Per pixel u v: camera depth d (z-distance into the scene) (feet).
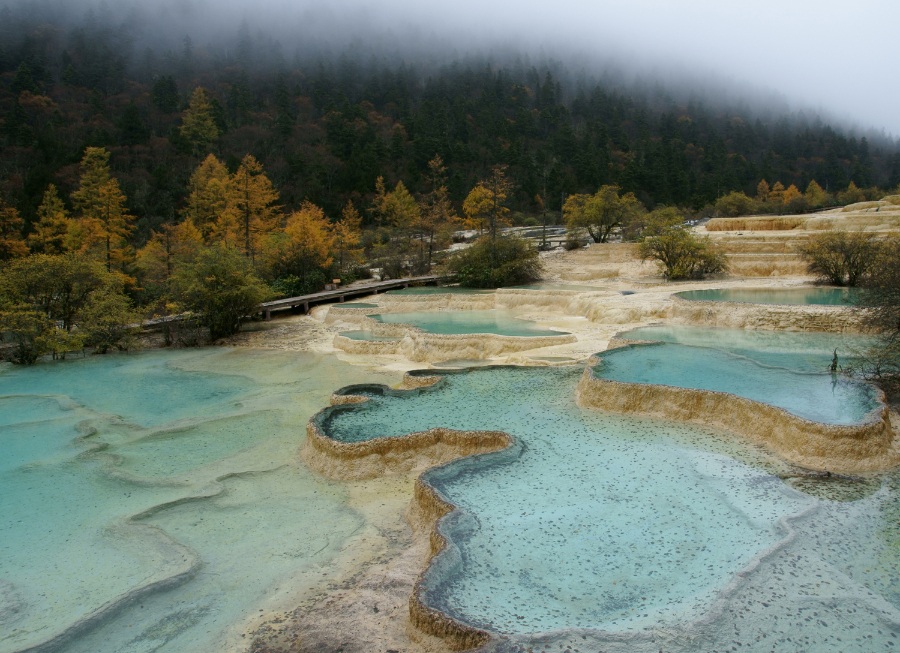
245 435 52.21
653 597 24.90
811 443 39.29
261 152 309.83
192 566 31.22
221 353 87.40
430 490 34.94
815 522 31.30
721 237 140.15
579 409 51.06
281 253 144.66
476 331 88.22
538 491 35.32
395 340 87.20
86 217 157.38
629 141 473.67
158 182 254.47
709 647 21.79
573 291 111.34
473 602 24.54
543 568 27.20
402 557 31.22
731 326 80.89
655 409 48.88
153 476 43.47
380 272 165.48
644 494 34.81
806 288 103.19
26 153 250.98
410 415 50.24
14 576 30.40
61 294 91.76
